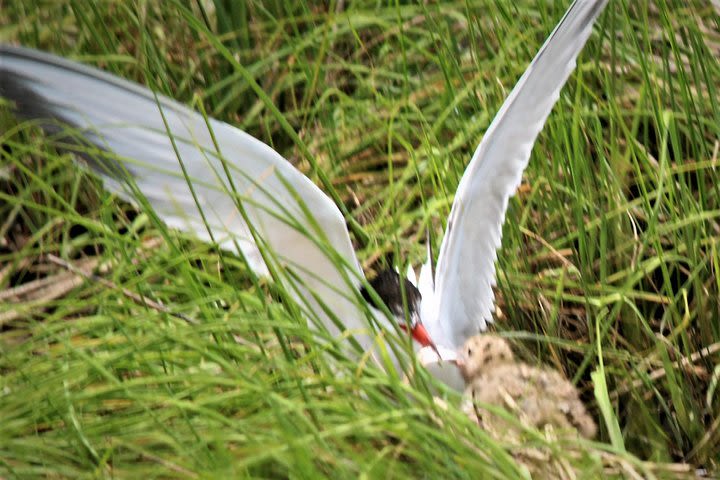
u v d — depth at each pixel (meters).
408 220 9.01
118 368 7.27
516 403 7.42
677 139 8.79
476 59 9.27
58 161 8.09
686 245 8.45
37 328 7.77
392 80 10.34
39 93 7.52
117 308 8.27
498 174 7.88
